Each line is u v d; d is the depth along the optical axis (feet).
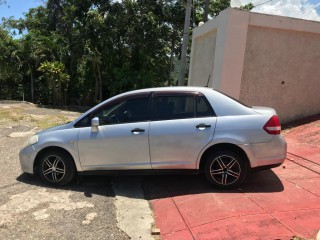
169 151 19.42
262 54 36.09
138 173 19.94
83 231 15.53
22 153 21.39
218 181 19.39
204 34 43.45
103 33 85.46
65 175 20.72
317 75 37.70
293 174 21.88
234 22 34.68
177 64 96.32
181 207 17.71
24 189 20.48
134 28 86.89
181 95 20.03
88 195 19.71
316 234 14.02
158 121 19.71
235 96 35.58
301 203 17.22
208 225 15.49
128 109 20.34
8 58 90.27
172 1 88.84
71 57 92.68
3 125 44.78
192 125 19.31
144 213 17.42
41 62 92.38
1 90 98.27
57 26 101.76
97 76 94.48
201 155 19.27
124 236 15.14
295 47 36.78
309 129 33.14
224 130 19.02
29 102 91.66
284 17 35.73
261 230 14.55
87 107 90.63
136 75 88.94
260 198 18.03
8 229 15.66
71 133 20.52
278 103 37.14
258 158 18.97
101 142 19.99
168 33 89.56
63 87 94.63
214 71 37.17
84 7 89.66
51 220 16.55
